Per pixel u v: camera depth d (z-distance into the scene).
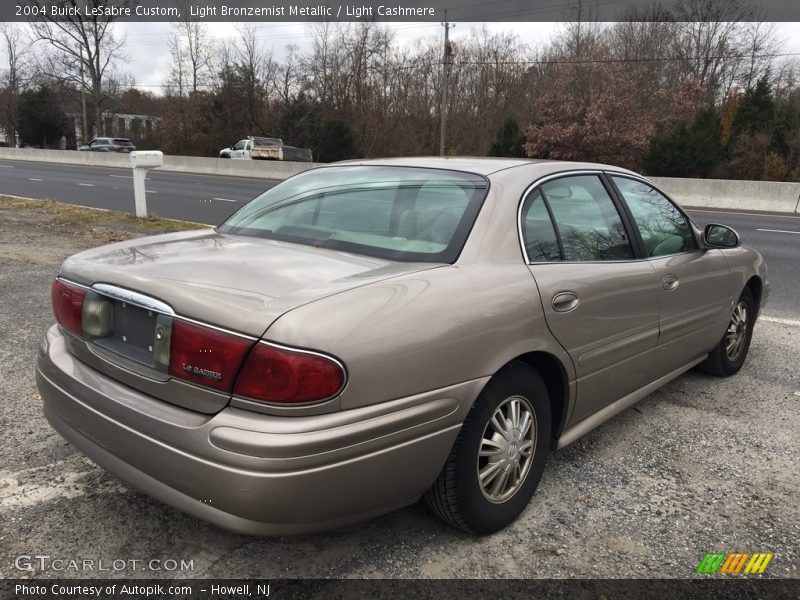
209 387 2.18
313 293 2.25
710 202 21.17
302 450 2.06
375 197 3.20
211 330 2.17
